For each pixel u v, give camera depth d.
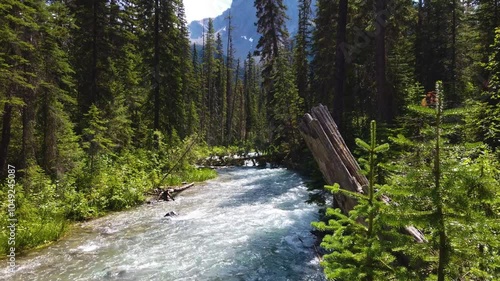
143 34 24.81
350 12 18.00
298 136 24.41
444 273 2.27
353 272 2.80
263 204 12.77
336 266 3.11
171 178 17.48
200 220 10.65
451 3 22.03
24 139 11.90
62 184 11.52
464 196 2.16
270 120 31.02
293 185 16.97
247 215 11.12
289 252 7.68
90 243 8.54
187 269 6.90
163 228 9.80
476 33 17.31
